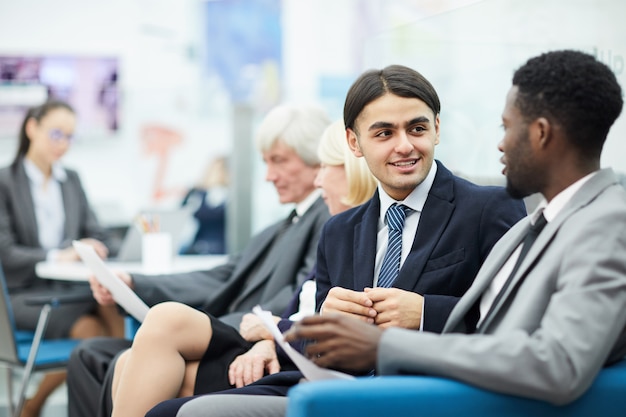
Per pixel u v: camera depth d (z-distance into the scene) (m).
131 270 4.00
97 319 4.41
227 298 3.27
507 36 2.74
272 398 2.11
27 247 4.89
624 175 2.36
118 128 7.00
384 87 2.20
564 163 1.80
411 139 2.20
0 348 3.71
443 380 1.67
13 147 7.06
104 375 3.06
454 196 2.29
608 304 1.63
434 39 3.03
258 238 3.31
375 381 1.65
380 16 8.28
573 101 1.77
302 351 2.41
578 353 1.60
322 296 2.41
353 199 2.69
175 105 6.95
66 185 5.09
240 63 8.42
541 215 1.87
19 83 7.69
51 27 8.43
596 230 1.69
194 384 2.49
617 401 1.69
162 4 8.53
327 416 1.61
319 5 8.53
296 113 3.23
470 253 2.22
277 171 3.22
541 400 1.66
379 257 2.33
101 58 7.93
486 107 2.83
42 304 3.63
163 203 6.86
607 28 2.42
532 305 1.74
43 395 4.21
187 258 4.59
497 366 1.63
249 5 8.42
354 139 2.34
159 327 2.43
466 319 2.02
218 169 6.79
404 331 1.74
